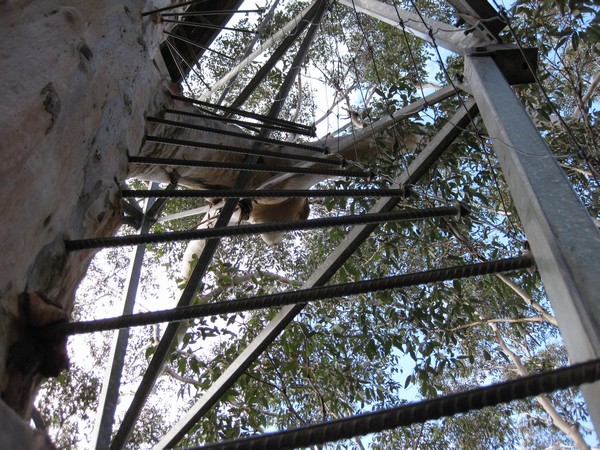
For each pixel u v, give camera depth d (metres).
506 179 1.82
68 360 1.55
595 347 1.08
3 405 1.05
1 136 1.41
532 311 7.26
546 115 5.13
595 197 5.86
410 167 3.27
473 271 1.61
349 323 6.84
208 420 5.84
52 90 1.76
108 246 1.88
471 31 2.84
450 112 5.74
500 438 8.62
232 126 5.25
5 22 1.91
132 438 8.72
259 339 3.60
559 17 5.78
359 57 9.04
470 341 7.86
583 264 1.26
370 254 6.96
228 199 4.15
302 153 5.46
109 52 2.60
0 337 1.33
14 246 1.43
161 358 3.59
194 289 3.89
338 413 6.33
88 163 2.12
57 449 1.16
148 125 3.72
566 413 8.88
